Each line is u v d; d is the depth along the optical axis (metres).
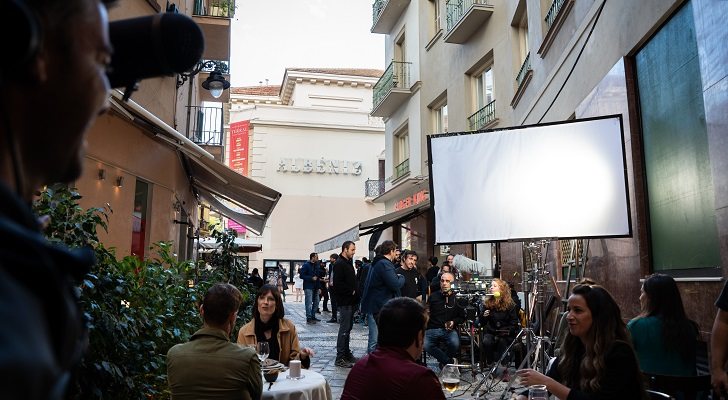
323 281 18.69
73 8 0.70
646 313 4.05
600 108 6.76
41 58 0.65
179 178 11.81
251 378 3.29
